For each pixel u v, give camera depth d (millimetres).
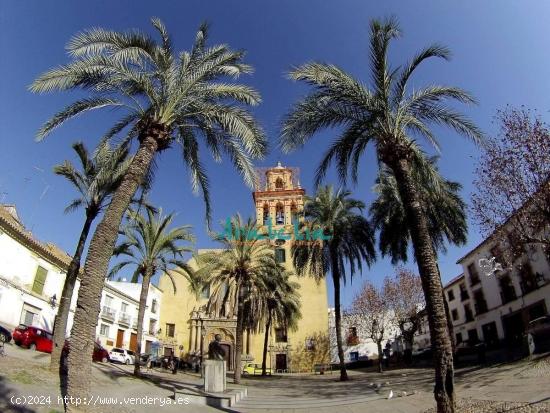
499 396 11477
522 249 19656
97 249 9914
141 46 12344
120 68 12195
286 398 16688
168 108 12398
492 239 20156
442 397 9086
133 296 46375
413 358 43406
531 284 33281
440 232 26016
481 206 18547
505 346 32250
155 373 25688
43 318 29219
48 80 11531
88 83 12289
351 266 28047
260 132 13719
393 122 12328
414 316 43250
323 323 48938
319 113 13031
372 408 13320
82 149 17859
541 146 16391
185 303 51188
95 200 17469
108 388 13984
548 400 9578
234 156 14539
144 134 12078
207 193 15531
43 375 12586
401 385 17969
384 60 12414
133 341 43594
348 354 58312
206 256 27328
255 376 36812
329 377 34312
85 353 9016
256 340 48250
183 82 12930
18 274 26922
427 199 23547
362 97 12422
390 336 59031
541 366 14375
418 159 13695
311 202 28922
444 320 9727
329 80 12445
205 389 16172
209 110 13281
